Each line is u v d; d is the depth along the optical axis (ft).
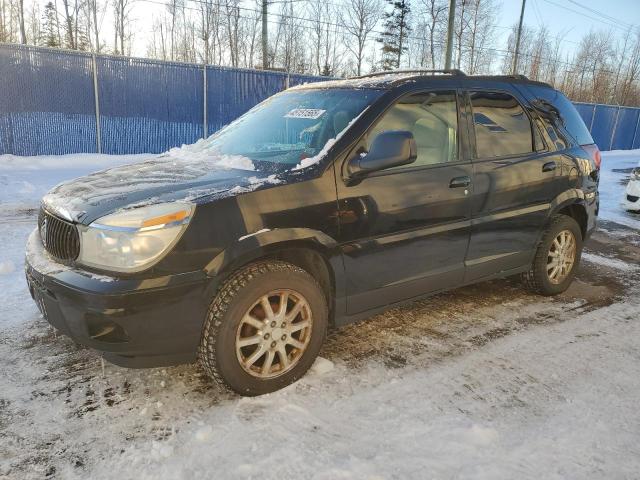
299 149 10.86
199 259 8.23
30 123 37.78
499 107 13.14
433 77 12.01
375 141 9.66
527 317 13.33
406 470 7.30
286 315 9.36
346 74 132.26
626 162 63.57
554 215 14.30
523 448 7.91
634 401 9.43
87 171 35.86
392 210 10.36
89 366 10.02
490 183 12.19
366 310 10.64
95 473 7.14
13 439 7.80
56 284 8.26
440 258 11.53
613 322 13.20
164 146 43.62
